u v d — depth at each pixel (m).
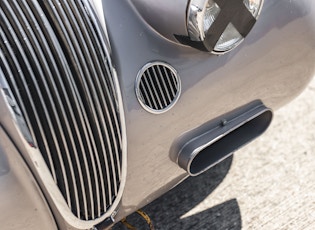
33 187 1.43
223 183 2.35
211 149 1.87
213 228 2.14
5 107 1.30
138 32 1.54
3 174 1.39
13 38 1.31
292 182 2.34
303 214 2.18
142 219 2.20
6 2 1.31
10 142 1.36
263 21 1.79
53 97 1.35
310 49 1.97
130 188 1.65
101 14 1.49
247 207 2.23
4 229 1.44
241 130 1.95
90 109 1.41
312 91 2.88
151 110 1.57
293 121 2.68
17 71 1.31
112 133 1.47
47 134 1.36
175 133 1.67
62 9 1.35
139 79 1.52
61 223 1.54
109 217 1.64
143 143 1.59
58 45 1.34
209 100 1.72
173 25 1.52
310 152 2.49
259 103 1.93
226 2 1.53
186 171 1.71
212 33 1.54
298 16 1.87
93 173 1.47
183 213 2.22
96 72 1.41
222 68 1.71
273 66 1.88
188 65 1.63
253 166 2.43
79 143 1.41
